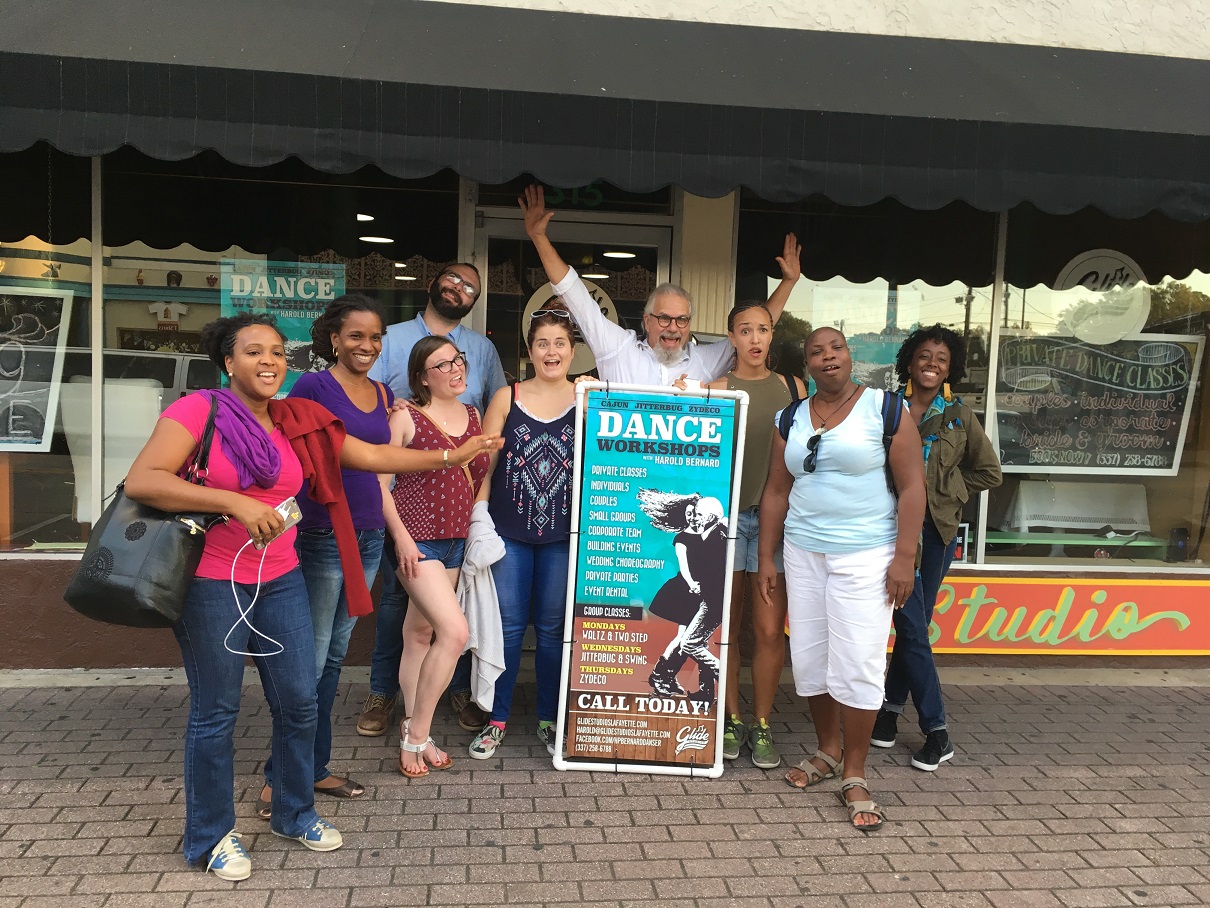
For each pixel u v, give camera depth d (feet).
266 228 17.02
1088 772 13.61
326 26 13.98
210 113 12.20
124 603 8.57
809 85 14.11
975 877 10.64
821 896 10.14
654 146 12.94
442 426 12.43
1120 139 13.76
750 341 13.48
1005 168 13.62
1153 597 18.30
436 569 12.21
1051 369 18.72
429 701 12.44
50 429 16.61
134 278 16.70
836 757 13.11
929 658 13.34
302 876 10.11
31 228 16.29
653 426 12.96
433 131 12.56
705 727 13.01
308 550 10.84
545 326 12.90
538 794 12.28
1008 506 18.80
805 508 12.19
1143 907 10.14
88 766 12.61
